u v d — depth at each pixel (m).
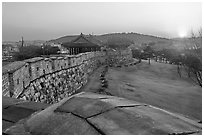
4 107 3.21
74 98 2.49
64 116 2.01
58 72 10.64
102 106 2.14
